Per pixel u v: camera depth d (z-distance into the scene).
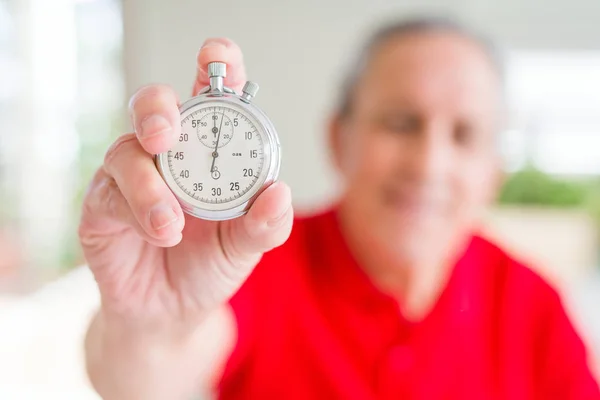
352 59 1.37
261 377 1.22
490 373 1.29
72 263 3.08
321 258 1.31
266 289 1.25
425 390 1.23
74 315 2.74
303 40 2.77
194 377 0.85
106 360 0.81
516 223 3.13
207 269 0.74
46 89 2.93
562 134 3.05
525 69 2.87
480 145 1.24
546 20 2.76
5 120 2.86
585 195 3.13
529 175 3.14
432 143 1.19
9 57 2.83
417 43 1.21
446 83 1.17
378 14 2.76
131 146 0.64
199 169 0.68
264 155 0.69
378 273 1.31
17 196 2.90
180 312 0.78
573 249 3.09
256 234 0.67
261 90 2.80
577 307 2.69
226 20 2.76
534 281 1.36
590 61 2.83
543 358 1.32
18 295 2.86
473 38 1.25
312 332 1.24
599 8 2.72
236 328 1.09
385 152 1.21
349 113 1.33
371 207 1.25
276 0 2.75
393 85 1.19
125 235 0.73
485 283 1.35
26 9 2.82
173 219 0.61
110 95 2.89
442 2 2.74
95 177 0.73
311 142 2.81
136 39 2.77
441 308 1.27
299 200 2.83
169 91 0.63
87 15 2.86
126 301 0.76
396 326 1.25
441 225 1.24
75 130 2.96
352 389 1.21
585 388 1.27
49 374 2.29
